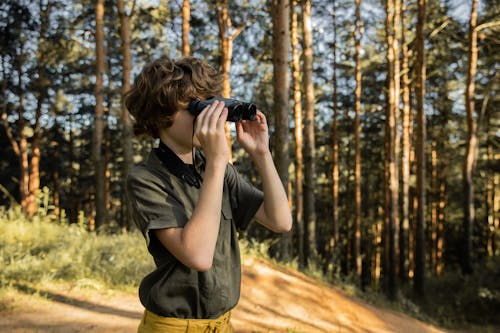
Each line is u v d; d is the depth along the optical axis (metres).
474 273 16.09
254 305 6.08
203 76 1.46
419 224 14.22
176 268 1.46
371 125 26.39
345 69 22.64
